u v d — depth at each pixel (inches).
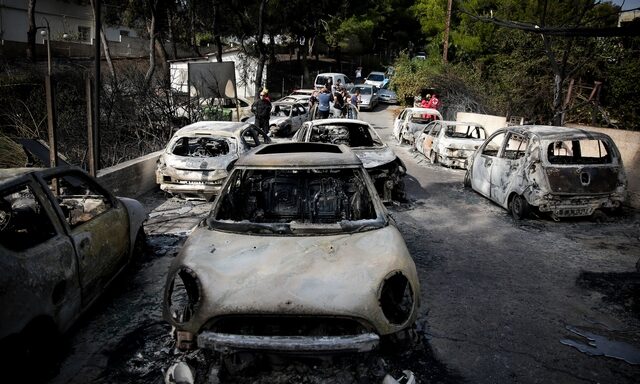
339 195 191.9
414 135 630.5
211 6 1144.2
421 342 162.9
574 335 171.6
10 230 153.0
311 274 130.1
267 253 139.7
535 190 308.8
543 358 155.7
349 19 1269.7
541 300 201.2
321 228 152.3
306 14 1299.2
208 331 124.7
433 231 299.0
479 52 939.3
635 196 362.3
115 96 506.9
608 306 196.2
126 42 1338.6
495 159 362.3
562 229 307.7
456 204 370.3
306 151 207.0
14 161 323.9
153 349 156.3
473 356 155.6
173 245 259.3
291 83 1409.9
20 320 124.0
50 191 159.9
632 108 569.9
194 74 660.1
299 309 122.3
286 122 690.2
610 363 153.4
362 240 147.2
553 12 683.4
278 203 192.1
